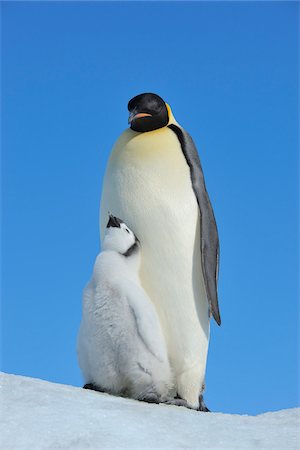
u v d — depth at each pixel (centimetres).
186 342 923
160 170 927
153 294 916
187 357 926
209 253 930
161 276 914
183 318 920
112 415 723
